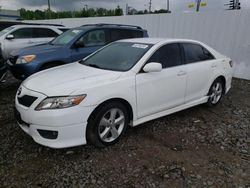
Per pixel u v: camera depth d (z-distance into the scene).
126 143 3.38
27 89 3.10
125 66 3.55
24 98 3.04
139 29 7.45
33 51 5.74
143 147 3.30
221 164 2.97
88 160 2.95
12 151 3.10
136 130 3.81
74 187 2.49
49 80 3.21
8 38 8.44
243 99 5.77
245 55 7.73
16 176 2.63
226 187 2.56
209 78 4.65
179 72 3.97
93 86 2.98
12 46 8.54
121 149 3.22
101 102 3.00
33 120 2.84
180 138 3.61
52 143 2.83
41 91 2.92
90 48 6.32
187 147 3.35
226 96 5.99
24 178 2.60
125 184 2.55
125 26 7.27
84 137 2.96
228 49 8.05
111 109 3.17
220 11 7.95
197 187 2.54
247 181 2.67
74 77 3.24
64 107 2.76
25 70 5.55
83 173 2.71
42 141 2.87
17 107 3.10
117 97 3.16
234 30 7.77
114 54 3.99
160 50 3.84
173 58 4.00
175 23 9.26
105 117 3.17
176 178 2.67
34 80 3.33
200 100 4.61
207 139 3.61
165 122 4.18
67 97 2.79
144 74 3.50
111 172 2.74
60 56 5.80
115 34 6.86
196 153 3.21
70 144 2.88
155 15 9.81
